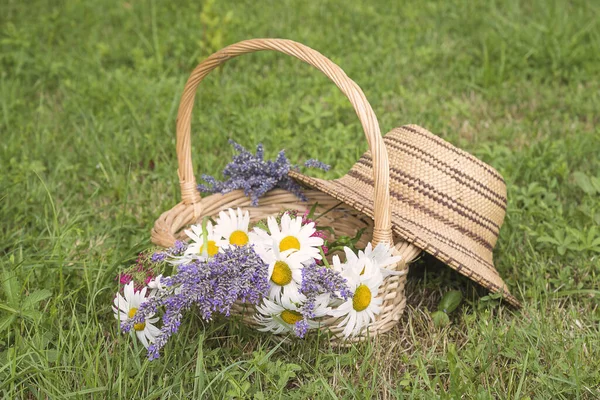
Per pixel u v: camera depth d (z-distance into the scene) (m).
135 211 1.79
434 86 2.37
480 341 1.43
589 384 1.34
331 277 1.30
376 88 2.33
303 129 2.11
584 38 2.64
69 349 1.35
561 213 1.71
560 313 1.49
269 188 1.58
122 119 2.10
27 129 2.06
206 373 1.34
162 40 2.65
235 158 1.61
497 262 1.64
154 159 1.95
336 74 1.35
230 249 1.31
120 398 1.28
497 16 2.83
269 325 1.36
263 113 2.11
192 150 1.95
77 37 2.78
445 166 1.53
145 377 1.34
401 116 2.16
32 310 1.39
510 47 2.56
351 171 1.60
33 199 1.78
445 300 1.50
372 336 1.42
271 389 1.32
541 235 1.65
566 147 1.97
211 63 1.47
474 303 1.52
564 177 1.84
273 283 1.32
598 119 2.17
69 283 1.53
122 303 1.36
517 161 1.92
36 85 2.35
